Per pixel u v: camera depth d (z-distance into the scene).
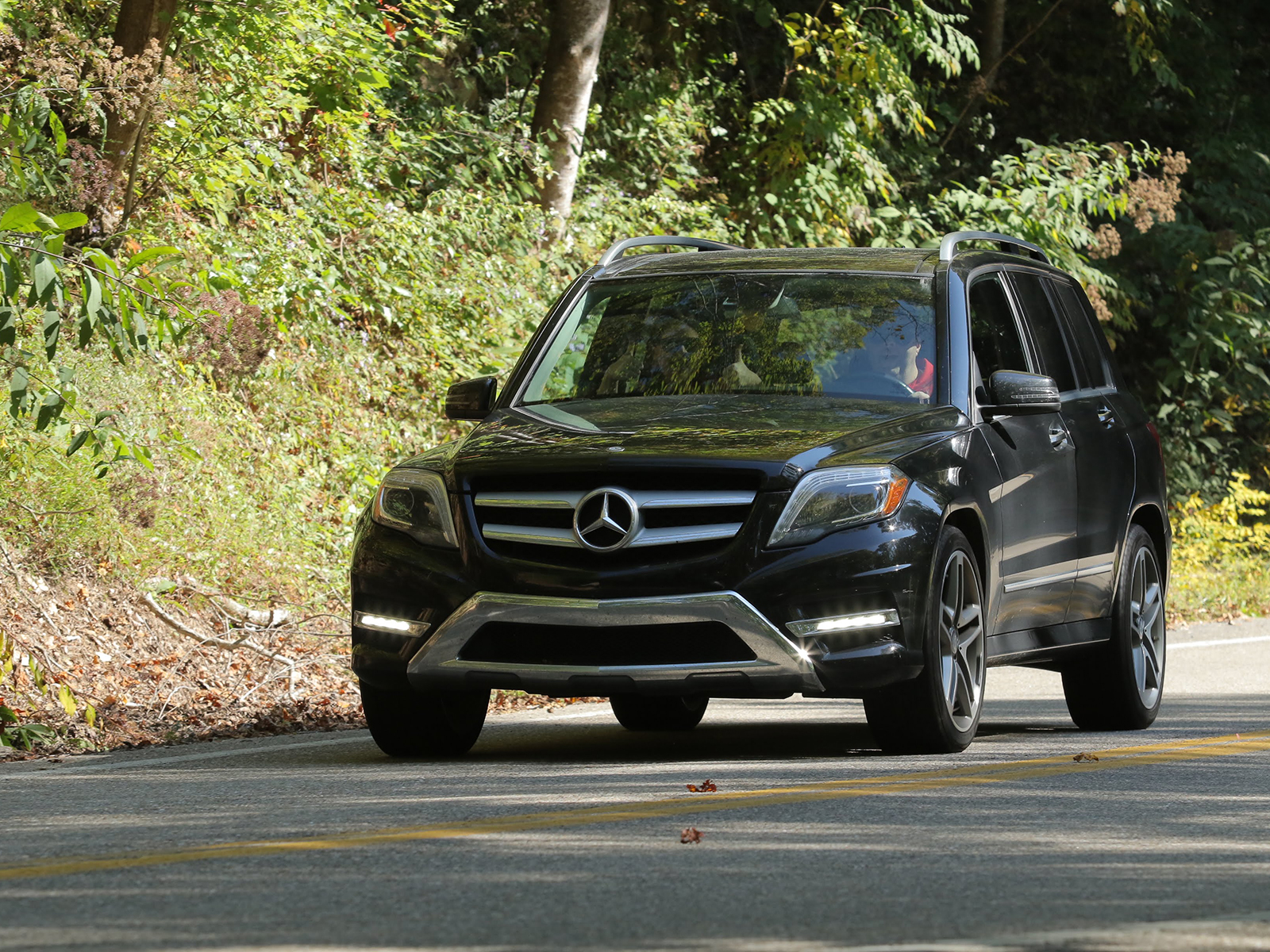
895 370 26.34
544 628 23.22
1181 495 79.94
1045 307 31.03
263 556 40.12
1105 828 17.31
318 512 44.47
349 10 52.53
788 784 20.78
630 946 11.98
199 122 45.97
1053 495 27.88
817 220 71.06
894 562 23.16
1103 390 32.25
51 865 15.24
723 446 23.56
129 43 41.25
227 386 44.97
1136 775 21.67
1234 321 79.88
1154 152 75.56
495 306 54.44
